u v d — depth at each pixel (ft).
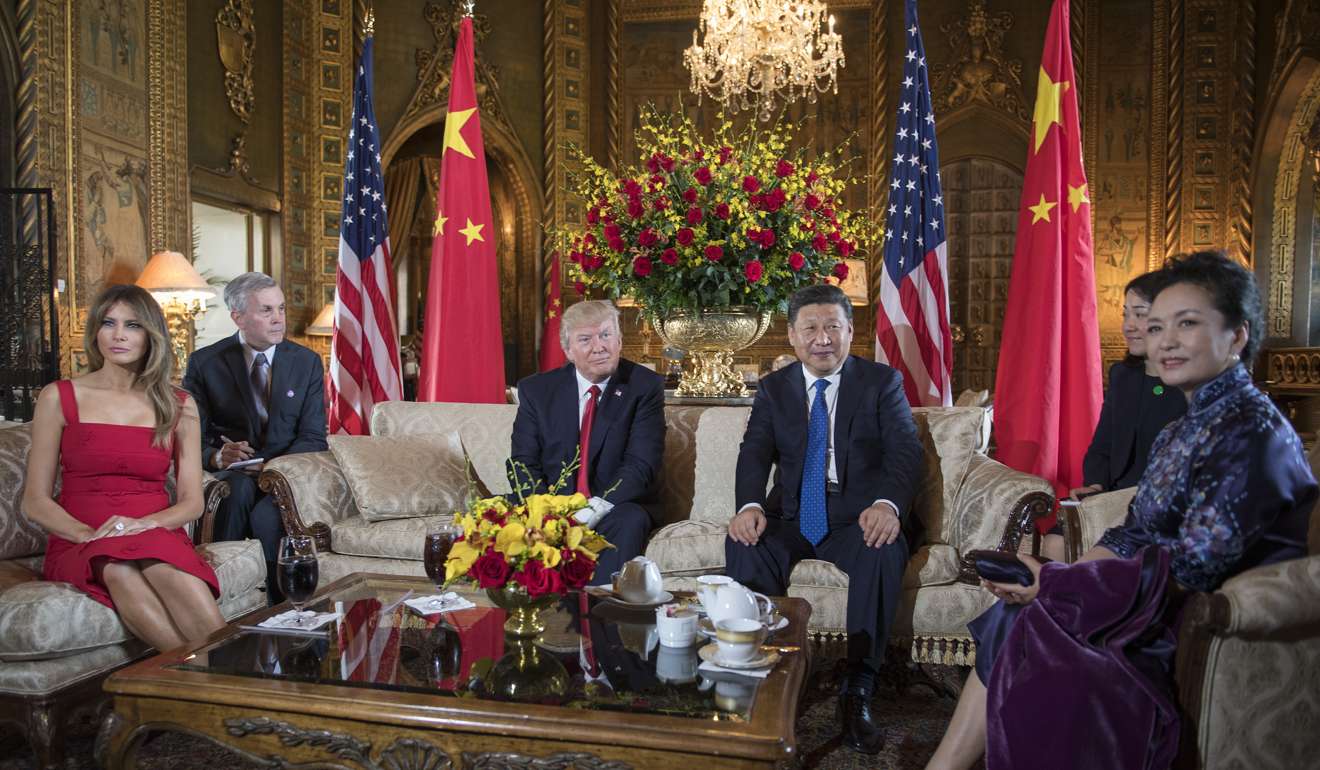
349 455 12.17
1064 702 6.20
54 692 8.27
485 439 13.37
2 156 21.80
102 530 9.09
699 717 5.86
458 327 17.38
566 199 39.75
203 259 32.32
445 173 17.58
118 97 25.00
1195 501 6.29
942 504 10.97
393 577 9.59
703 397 13.85
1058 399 14.29
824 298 10.88
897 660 10.28
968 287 40.70
